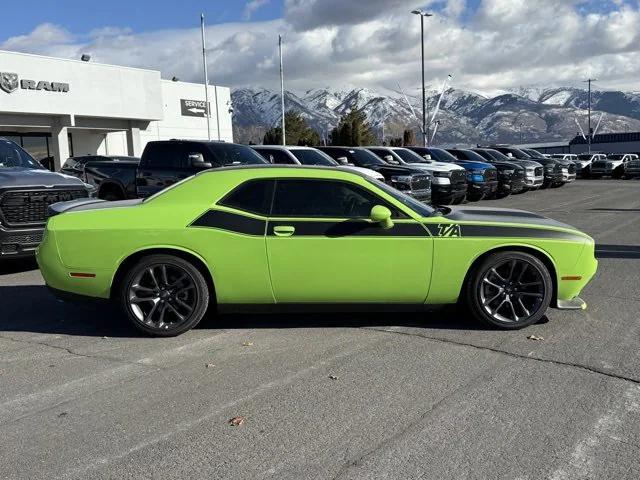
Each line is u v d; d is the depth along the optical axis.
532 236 5.50
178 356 5.06
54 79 28.61
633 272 8.24
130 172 14.44
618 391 4.21
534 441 3.52
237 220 5.43
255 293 5.48
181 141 11.94
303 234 5.39
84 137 33.75
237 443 3.56
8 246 8.52
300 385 4.39
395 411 3.94
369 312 5.70
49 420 3.91
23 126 28.38
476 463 3.28
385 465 3.28
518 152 29.20
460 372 4.59
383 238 5.41
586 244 5.57
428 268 5.44
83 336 5.68
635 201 20.25
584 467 3.24
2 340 5.59
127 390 4.37
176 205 5.52
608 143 82.44
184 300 5.52
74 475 3.25
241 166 5.70
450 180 17.17
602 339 5.34
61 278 5.54
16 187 8.52
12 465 3.37
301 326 5.82
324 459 3.36
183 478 3.20
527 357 4.90
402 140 62.88
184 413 3.97
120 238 5.43
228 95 45.97
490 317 5.56
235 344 5.33
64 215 5.64
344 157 16.38
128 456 3.44
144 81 33.19
